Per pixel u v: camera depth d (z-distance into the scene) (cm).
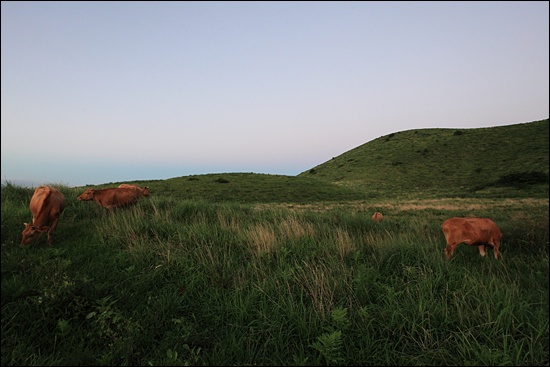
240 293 363
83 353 258
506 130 8688
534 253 660
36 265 412
